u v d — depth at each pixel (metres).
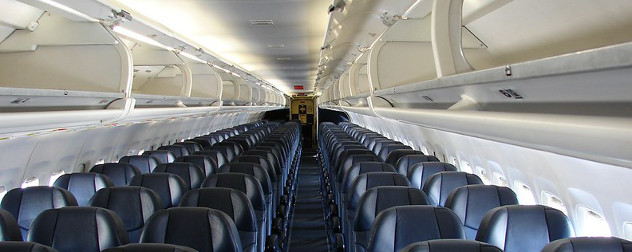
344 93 9.10
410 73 4.43
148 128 8.32
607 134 1.14
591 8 2.00
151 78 7.45
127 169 5.36
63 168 5.64
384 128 13.55
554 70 1.26
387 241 2.73
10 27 3.47
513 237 2.75
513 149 4.12
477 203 3.59
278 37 6.55
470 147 5.49
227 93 11.91
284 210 6.02
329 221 6.34
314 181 13.52
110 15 3.50
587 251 1.98
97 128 5.98
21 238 2.82
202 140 10.00
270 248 4.45
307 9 4.77
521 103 1.94
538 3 2.26
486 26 2.90
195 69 8.10
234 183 4.36
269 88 17.42
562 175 3.45
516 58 3.01
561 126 1.36
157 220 2.78
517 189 4.51
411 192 3.55
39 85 3.69
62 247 2.73
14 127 2.37
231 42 7.02
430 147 8.03
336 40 5.50
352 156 6.24
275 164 6.88
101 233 2.73
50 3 3.08
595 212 3.22
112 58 3.79
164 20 5.29
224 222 2.78
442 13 2.40
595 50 1.05
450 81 2.23
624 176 2.70
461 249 1.98
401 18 4.04
